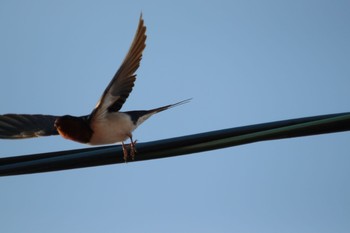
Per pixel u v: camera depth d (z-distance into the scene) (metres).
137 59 9.90
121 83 10.18
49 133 11.68
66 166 9.00
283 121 8.66
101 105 10.22
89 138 10.93
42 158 9.24
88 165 9.12
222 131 8.80
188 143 8.89
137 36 9.62
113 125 10.83
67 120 10.64
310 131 8.45
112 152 9.10
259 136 8.61
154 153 9.07
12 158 9.17
